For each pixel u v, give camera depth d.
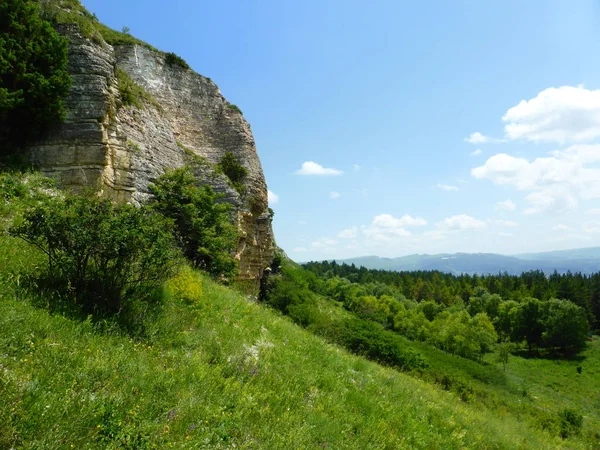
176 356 6.15
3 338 4.44
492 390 28.56
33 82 11.26
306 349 9.46
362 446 6.04
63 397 3.87
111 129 13.28
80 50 13.15
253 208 26.47
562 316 71.25
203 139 26.42
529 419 18.62
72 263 6.37
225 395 5.48
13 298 5.53
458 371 32.25
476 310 92.56
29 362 4.24
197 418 4.65
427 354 35.06
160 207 15.43
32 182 10.89
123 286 6.79
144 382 4.85
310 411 6.29
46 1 13.81
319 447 5.38
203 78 28.38
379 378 10.11
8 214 8.95
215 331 7.92
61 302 6.00
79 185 12.00
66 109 12.47
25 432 3.27
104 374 4.64
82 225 6.30
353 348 22.53
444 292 113.00
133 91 17.20
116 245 6.22
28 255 7.34
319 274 140.38
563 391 45.94
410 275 144.75
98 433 3.71
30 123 11.74
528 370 57.94
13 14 11.02
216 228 17.34
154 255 6.63
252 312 10.44
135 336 6.24
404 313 71.31
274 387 6.52
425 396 10.80
